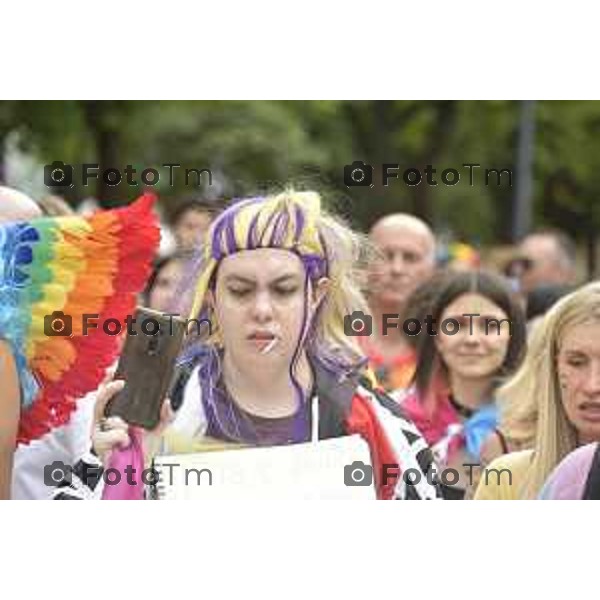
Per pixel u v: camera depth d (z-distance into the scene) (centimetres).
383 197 2567
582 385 622
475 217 3556
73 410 566
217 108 3102
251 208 549
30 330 555
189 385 562
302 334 551
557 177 3781
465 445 723
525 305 1056
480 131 3478
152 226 572
